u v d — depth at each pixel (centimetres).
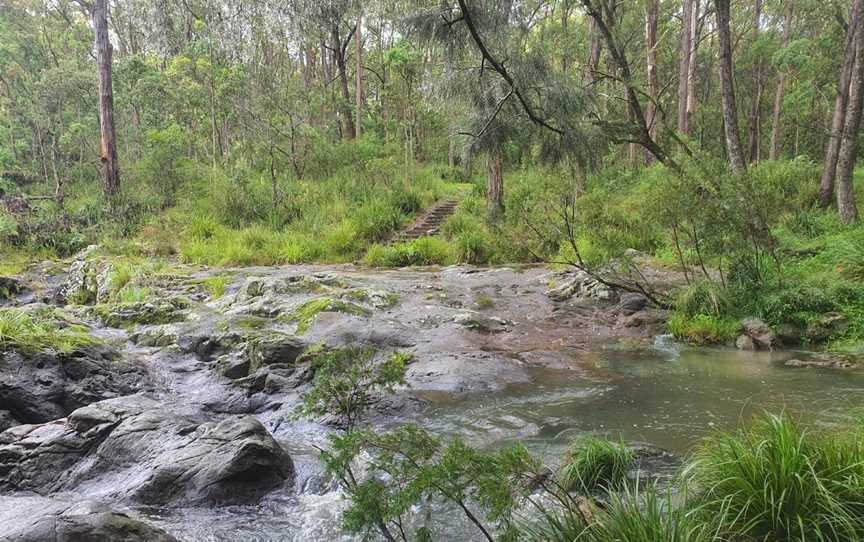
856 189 1730
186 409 677
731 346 912
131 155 3156
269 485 489
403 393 703
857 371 740
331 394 459
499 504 285
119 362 771
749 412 602
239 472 474
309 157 2712
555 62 2105
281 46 3534
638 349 908
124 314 1014
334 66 4441
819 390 664
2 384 645
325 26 3089
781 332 903
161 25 3266
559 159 859
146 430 534
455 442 293
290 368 779
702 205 980
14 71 3238
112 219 2191
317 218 2109
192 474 475
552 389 728
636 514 312
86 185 2820
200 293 1278
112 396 707
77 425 546
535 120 768
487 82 761
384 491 305
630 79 1128
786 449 325
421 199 2355
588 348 920
